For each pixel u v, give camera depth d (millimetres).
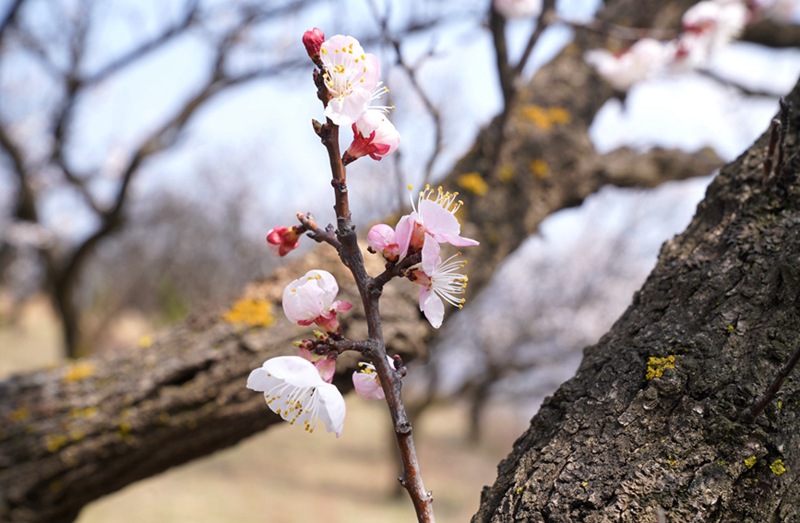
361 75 961
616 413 1110
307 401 995
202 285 17141
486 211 2748
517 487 1093
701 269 1265
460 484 12281
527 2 2527
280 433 13781
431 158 2160
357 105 944
